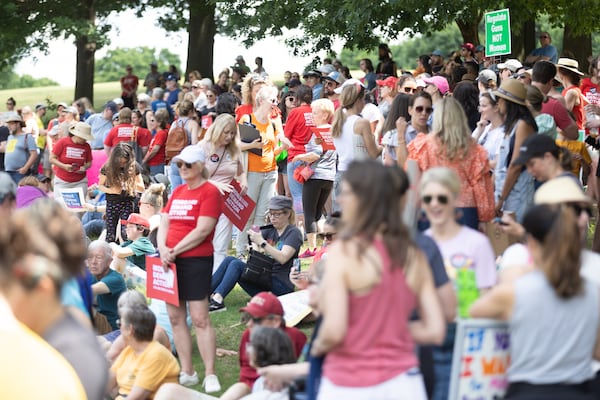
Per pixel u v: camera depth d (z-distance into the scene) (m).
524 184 9.26
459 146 8.62
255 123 14.24
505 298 5.56
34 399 4.18
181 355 9.66
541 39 25.23
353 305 5.23
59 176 18.62
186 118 18.86
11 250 4.65
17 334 4.31
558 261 5.46
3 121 26.14
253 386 8.17
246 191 12.78
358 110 12.85
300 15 27.62
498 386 5.86
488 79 14.20
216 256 13.18
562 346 5.48
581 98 14.07
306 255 13.27
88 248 10.40
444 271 5.98
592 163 12.34
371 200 5.25
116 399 8.72
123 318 8.61
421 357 5.84
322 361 5.63
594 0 24.91
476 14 22.64
